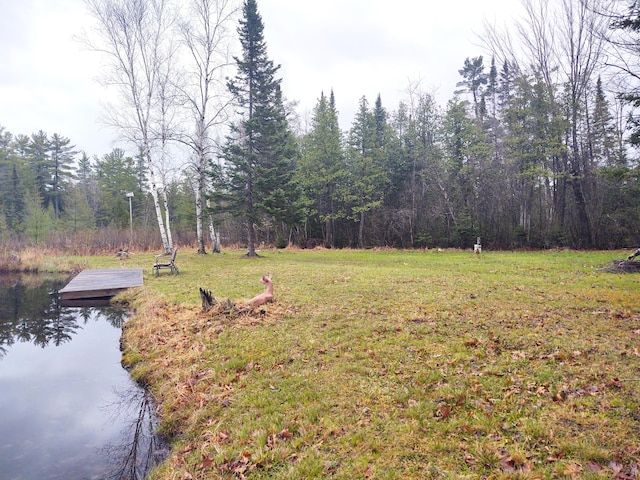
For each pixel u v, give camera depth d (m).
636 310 7.30
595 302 8.04
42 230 28.78
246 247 32.38
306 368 5.22
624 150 27.73
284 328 6.93
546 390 4.18
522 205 30.09
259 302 8.41
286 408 4.23
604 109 28.39
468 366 4.93
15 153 52.12
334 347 5.89
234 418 4.20
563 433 3.38
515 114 28.94
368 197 33.53
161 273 15.60
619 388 4.12
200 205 24.41
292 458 3.40
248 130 21.88
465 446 3.30
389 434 3.58
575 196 27.58
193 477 3.38
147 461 4.08
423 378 4.63
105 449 4.34
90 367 6.94
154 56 21.41
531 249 28.47
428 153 32.97
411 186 34.97
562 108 27.72
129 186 46.59
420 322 6.88
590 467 2.91
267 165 23.14
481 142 30.05
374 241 35.41
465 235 31.00
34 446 4.45
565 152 27.31
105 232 30.42
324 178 33.25
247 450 3.55
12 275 19.94
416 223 34.19
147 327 8.13
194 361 5.92
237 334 6.75
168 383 5.53
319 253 26.78
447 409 3.90
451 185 32.25
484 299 8.45
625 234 26.55
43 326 10.02
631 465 2.90
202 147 23.55
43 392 5.94
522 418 3.64
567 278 11.70
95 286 12.93
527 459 3.06
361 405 4.15
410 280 11.40
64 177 56.69
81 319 10.60
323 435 3.66
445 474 2.97
